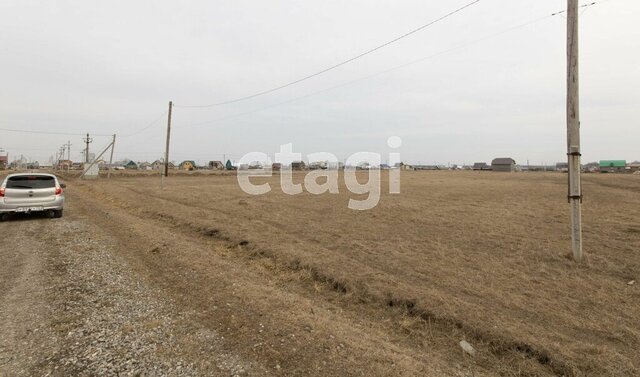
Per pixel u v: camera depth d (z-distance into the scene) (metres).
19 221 11.98
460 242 9.37
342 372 3.40
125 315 4.56
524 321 4.87
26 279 5.96
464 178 47.59
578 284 6.24
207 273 6.30
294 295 5.80
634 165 114.00
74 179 45.84
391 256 8.09
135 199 19.08
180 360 3.53
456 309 5.20
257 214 14.30
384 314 5.38
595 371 3.77
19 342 3.83
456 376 3.69
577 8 7.67
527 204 17.28
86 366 3.39
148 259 7.25
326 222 12.50
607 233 10.06
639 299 5.58
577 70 7.66
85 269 6.54
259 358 3.59
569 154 7.70
